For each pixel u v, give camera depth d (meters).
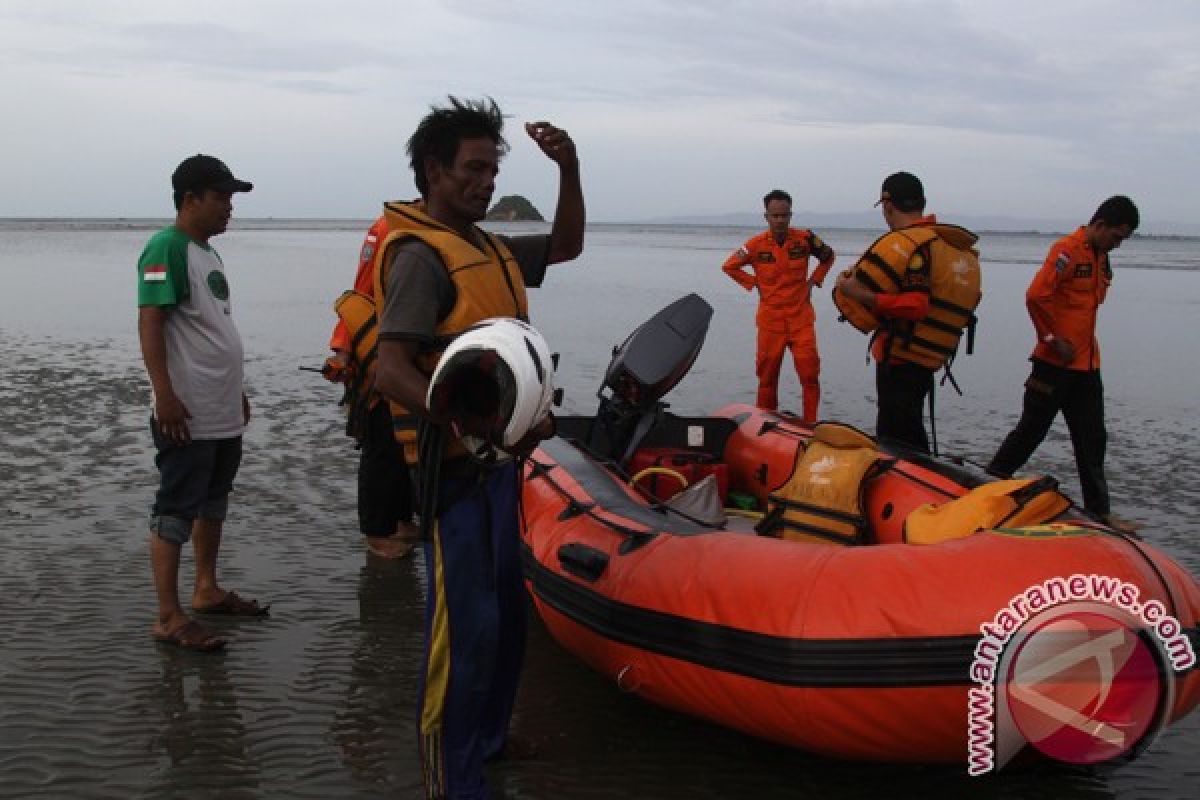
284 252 54.94
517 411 2.93
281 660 4.45
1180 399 11.39
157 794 3.39
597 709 4.11
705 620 3.49
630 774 3.62
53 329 15.68
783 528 4.59
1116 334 18.42
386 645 4.63
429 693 3.21
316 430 8.83
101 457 7.68
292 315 19.25
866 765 3.71
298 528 6.23
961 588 3.19
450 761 3.21
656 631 3.63
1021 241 161.75
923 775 3.66
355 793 3.43
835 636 3.21
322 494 6.92
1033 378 6.79
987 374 13.13
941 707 3.14
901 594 3.22
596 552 3.96
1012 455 6.99
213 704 4.02
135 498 6.64
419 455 3.14
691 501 4.83
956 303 6.02
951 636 3.13
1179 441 9.14
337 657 4.49
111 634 4.63
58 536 5.89
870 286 5.99
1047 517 3.77
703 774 3.63
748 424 5.97
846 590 3.29
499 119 3.36
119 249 51.66
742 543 3.69
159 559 4.52
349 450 8.12
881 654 3.16
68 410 9.40
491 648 3.22
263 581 5.38
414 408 2.98
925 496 4.38
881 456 4.71
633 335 5.33
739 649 3.37
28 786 3.40
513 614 3.49
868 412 10.27
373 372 5.13
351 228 181.25
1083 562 3.23
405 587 5.35
